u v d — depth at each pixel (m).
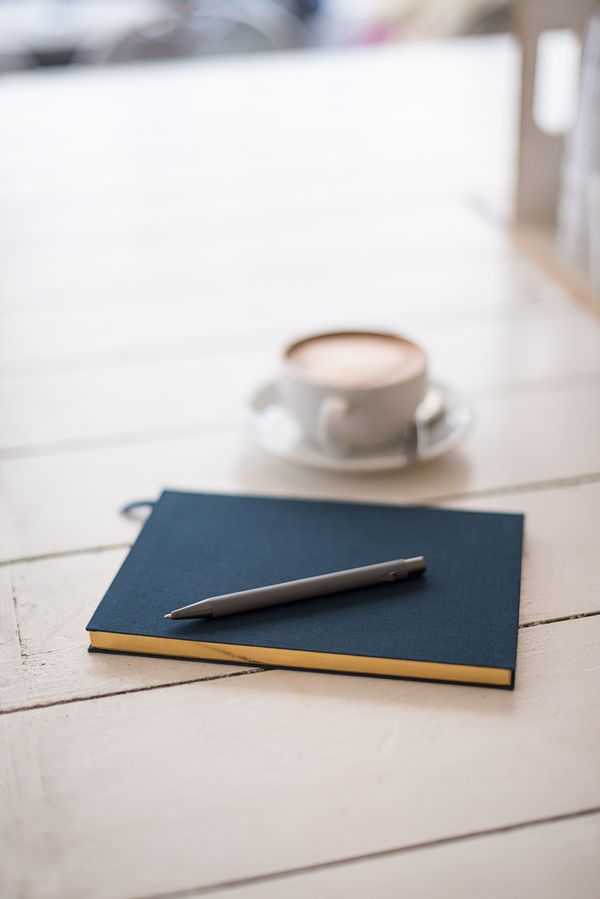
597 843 0.44
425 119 1.81
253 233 1.31
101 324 1.04
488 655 0.52
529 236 1.23
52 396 0.88
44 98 2.12
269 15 3.46
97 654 0.56
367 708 0.51
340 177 1.52
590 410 0.82
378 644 0.53
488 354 0.93
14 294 1.14
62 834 0.45
